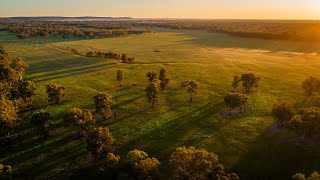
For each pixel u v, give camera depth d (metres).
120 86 109.69
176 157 46.12
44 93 100.25
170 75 126.25
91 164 58.94
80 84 112.19
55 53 180.88
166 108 87.38
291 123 61.81
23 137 69.44
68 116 68.88
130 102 92.25
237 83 104.50
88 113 70.31
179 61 158.38
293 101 92.75
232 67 143.00
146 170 46.50
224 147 64.56
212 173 45.59
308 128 60.59
